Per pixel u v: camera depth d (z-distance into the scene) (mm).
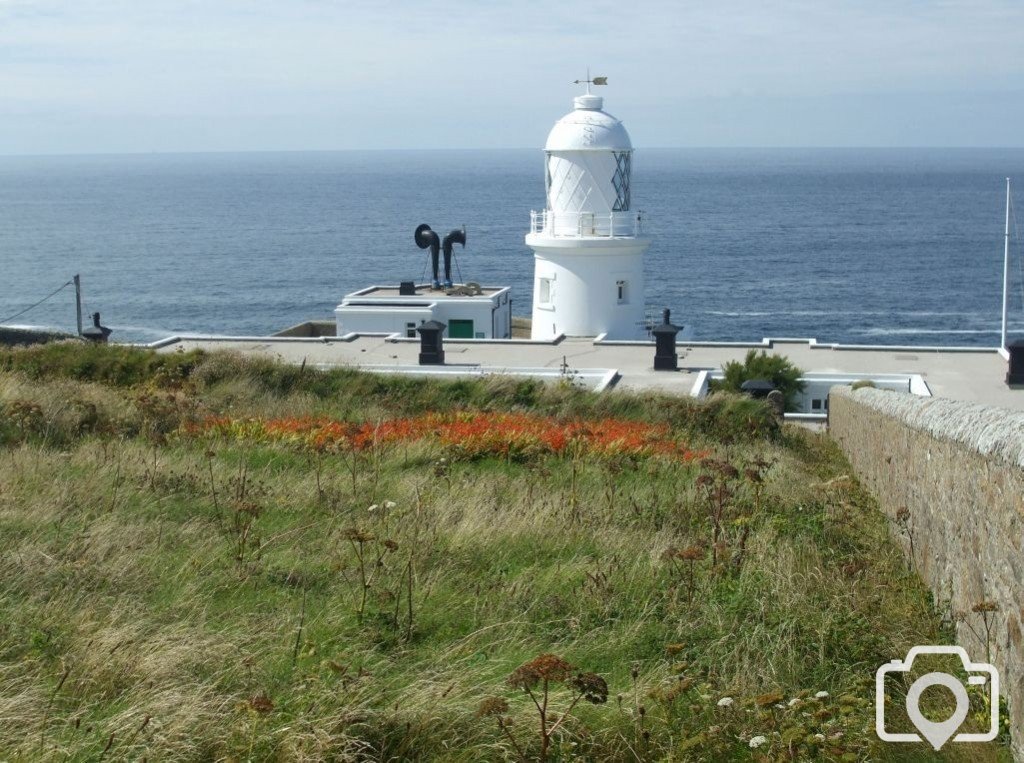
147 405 19359
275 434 18891
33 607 9266
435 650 9031
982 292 112250
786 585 10336
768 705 7656
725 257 143375
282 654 8758
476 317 48062
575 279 46312
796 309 102500
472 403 26391
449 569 11047
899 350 39906
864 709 8070
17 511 12203
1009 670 7734
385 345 41875
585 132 45938
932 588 10828
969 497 9266
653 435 21266
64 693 7734
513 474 16984
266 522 12773
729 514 13438
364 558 11273
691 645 9156
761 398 30969
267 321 102000
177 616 9352
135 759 6852
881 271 128500
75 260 149875
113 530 11602
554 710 7746
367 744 7102
